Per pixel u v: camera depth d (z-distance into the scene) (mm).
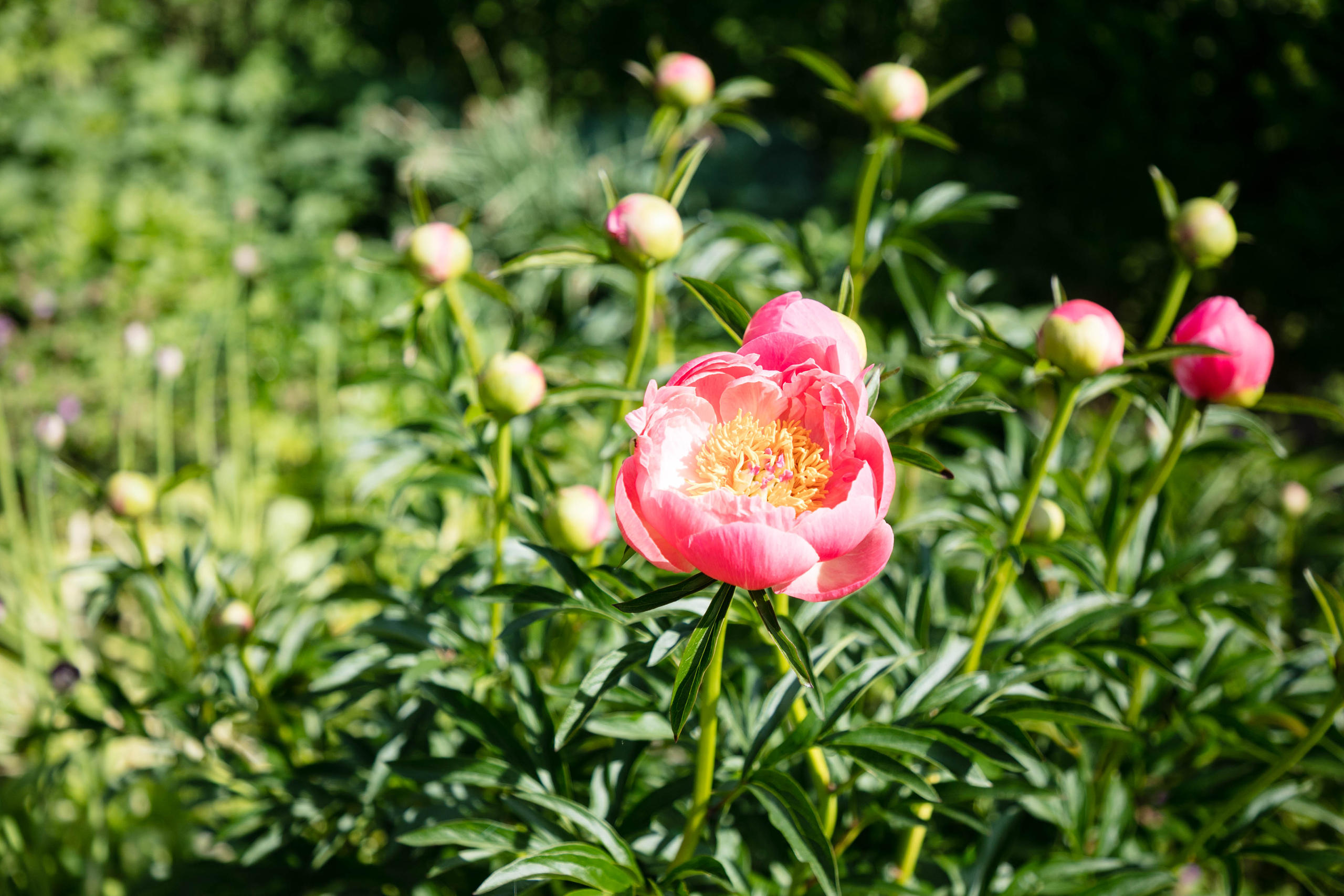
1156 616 955
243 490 1545
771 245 1071
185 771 1021
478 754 908
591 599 777
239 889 919
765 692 885
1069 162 2014
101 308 2139
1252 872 1124
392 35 3316
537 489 907
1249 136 1846
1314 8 1724
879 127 959
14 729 1191
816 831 747
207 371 1673
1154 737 955
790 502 694
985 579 838
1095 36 1846
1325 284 1871
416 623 884
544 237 1000
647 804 827
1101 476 1054
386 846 872
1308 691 933
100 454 1868
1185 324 830
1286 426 1924
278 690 996
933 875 906
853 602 880
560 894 869
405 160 2617
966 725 790
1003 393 1028
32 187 2582
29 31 2832
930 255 1002
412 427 913
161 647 1136
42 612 1324
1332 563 1285
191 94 2859
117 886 1110
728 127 2779
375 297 2062
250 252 1555
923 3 2441
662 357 1062
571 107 3064
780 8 2705
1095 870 853
